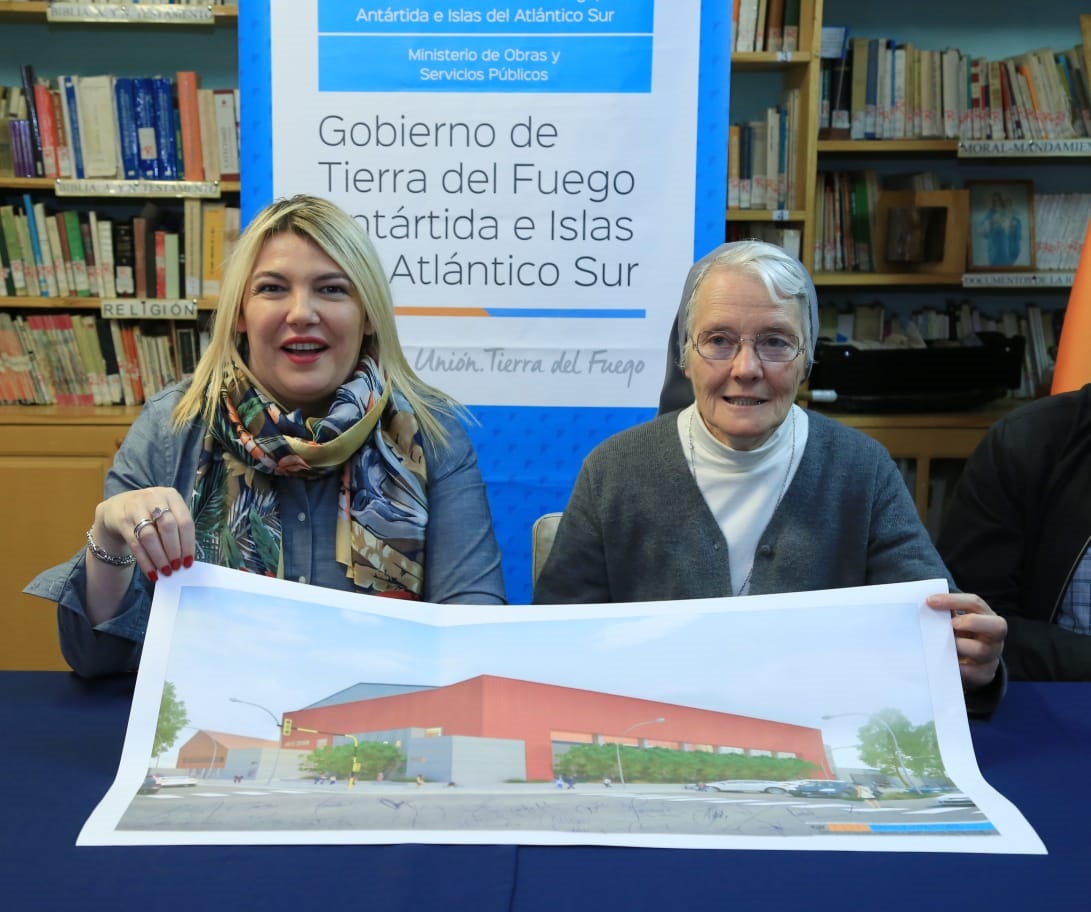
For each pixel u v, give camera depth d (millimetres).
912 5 3531
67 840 836
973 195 3385
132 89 3059
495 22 2127
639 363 2248
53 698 1159
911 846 844
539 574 1601
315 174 2186
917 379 3176
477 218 2199
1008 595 1676
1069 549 1617
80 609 1149
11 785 935
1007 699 1197
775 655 1038
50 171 3100
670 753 949
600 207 2193
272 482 1370
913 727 983
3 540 3078
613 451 1458
